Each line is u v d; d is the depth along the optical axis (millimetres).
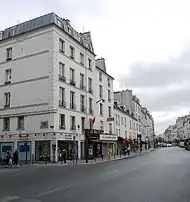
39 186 12156
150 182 13109
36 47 34469
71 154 34594
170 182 13031
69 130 34562
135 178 14766
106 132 46344
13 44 36344
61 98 34000
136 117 76562
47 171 20078
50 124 32000
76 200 8891
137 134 75250
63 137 33000
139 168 20906
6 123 35812
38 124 32844
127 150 51062
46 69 33281
